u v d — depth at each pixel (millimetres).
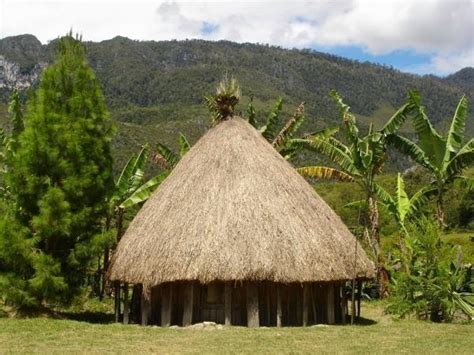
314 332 14914
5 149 22453
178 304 16641
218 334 14359
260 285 16562
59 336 13844
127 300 17500
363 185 24469
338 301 17953
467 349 12789
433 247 18922
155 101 153000
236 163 17578
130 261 16391
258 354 11805
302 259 15797
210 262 15367
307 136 26078
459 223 48406
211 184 17062
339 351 12328
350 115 24438
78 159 17484
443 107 171125
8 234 16484
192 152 19016
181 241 15859
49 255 16969
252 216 16234
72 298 17625
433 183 24438
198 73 166250
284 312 16750
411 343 13461
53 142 17312
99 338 13688
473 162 22766
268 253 15586
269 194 16891
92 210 17781
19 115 22516
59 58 18281
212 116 21844
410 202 24125
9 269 17359
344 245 17016
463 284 19422
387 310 19984
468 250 30938
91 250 17359
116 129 18828
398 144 23891
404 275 19125
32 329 14734
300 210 16969
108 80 168750
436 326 16500
